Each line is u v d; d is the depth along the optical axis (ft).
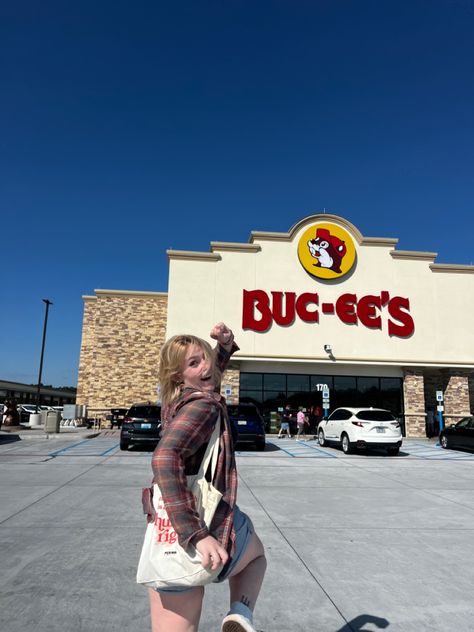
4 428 84.58
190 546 6.23
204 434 6.80
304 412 83.20
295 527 21.03
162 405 7.77
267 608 12.67
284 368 84.23
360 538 19.42
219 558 6.15
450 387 86.22
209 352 7.88
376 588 14.14
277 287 83.82
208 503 6.59
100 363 93.09
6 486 30.22
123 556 16.56
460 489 31.53
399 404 85.20
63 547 17.53
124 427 53.52
